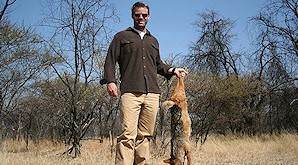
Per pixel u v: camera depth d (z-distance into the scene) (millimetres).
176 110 5391
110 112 18344
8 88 22094
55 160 13086
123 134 5000
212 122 23781
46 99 23984
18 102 23672
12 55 17156
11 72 17484
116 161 5051
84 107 17047
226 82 26516
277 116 33094
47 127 27672
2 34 16484
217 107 24984
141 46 5121
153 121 5152
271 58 32000
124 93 5047
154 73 5184
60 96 20297
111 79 4992
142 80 5047
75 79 16125
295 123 32594
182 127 5363
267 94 31359
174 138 5371
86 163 12508
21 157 11984
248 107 30266
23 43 17328
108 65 5055
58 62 19062
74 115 15852
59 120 22516
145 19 5223
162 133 15570
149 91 5078
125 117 5000
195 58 32656
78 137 15609
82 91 16391
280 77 32062
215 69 32875
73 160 13398
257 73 32344
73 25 16016
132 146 5031
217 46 33469
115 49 5109
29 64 17984
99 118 20859
